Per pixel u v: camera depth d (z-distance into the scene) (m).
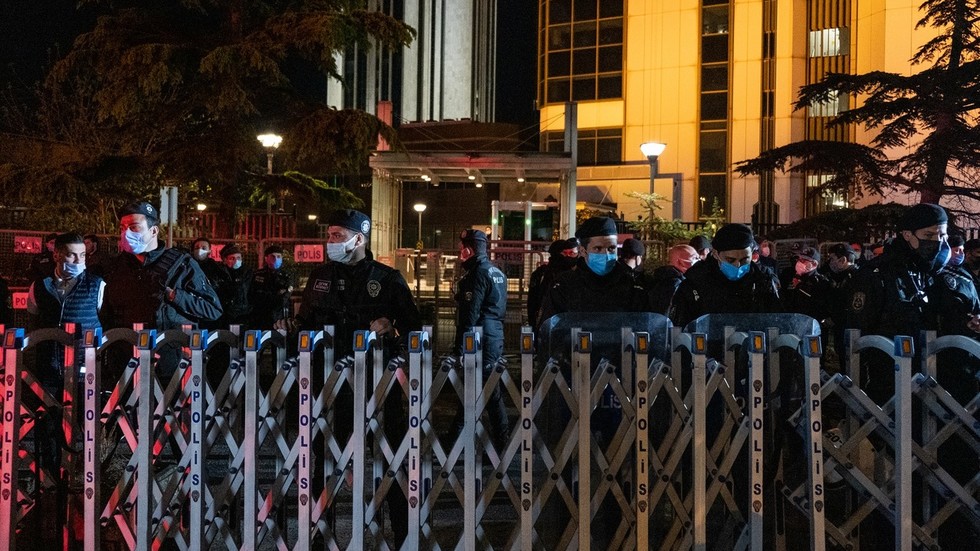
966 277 4.62
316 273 4.74
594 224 4.55
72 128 21.41
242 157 16.70
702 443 3.67
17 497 4.01
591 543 3.98
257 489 3.89
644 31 40.41
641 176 40.12
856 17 36.22
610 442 3.89
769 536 3.99
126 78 15.83
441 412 8.61
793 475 4.06
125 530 4.02
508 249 14.42
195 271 5.40
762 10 38.03
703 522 3.68
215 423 4.00
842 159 18.92
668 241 18.52
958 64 18.17
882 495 3.77
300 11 16.56
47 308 6.31
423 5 78.62
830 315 8.88
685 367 4.26
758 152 38.16
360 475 3.78
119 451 5.51
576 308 4.59
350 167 17.38
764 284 4.84
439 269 13.97
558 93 42.50
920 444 4.05
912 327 4.40
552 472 3.69
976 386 4.33
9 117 21.55
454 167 18.66
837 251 9.02
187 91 16.91
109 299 5.29
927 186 18.06
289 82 17.30
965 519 3.99
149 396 3.85
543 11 43.03
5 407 3.81
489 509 5.41
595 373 3.75
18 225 18.06
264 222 18.12
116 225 18.55
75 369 4.18
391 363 3.88
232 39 16.72
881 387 4.41
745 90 38.47
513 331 12.82
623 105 40.88
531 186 25.53
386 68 72.69
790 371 4.04
